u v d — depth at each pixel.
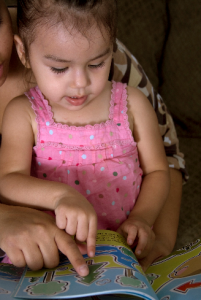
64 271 0.54
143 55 1.52
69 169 0.81
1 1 0.75
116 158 0.84
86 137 0.83
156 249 0.82
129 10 1.47
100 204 0.82
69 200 0.63
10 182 0.73
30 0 0.69
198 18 1.51
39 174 0.83
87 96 0.75
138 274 0.51
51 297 0.45
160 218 0.96
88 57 0.67
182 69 1.55
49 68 0.70
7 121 0.82
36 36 0.69
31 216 0.62
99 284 0.47
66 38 0.65
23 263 0.58
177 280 0.56
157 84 1.57
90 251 0.57
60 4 0.65
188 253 0.66
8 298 0.46
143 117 0.90
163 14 1.54
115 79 1.06
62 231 0.60
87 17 0.66
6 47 0.77
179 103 1.57
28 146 0.81
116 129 0.85
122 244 0.64
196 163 1.40
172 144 1.12
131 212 0.82
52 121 0.83
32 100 0.84
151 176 0.89
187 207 1.19
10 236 0.58
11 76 0.94
